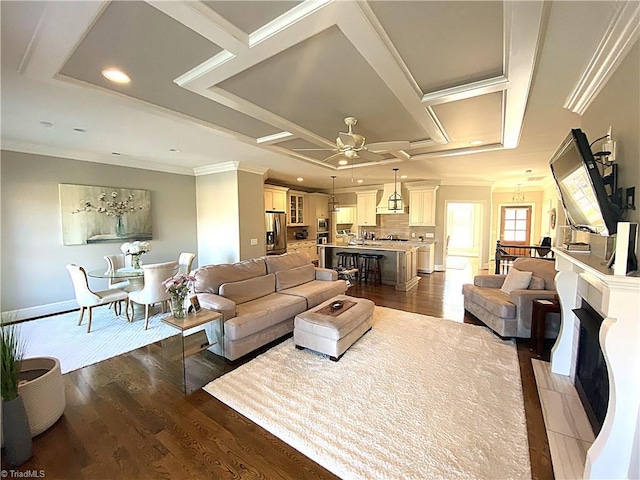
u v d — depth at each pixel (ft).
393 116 10.59
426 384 8.16
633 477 4.86
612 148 6.42
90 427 6.66
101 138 12.83
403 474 5.34
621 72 6.12
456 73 7.47
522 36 5.62
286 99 9.11
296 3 5.08
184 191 20.31
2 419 5.49
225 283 11.59
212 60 6.86
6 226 13.28
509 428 6.48
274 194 24.70
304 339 10.11
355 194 31.83
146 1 4.79
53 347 10.80
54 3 4.87
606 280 4.94
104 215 16.28
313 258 30.27
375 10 5.22
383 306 15.57
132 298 13.21
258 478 5.34
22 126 11.16
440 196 26.40
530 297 10.71
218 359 9.74
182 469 5.55
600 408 6.43
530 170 21.04
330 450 5.92
